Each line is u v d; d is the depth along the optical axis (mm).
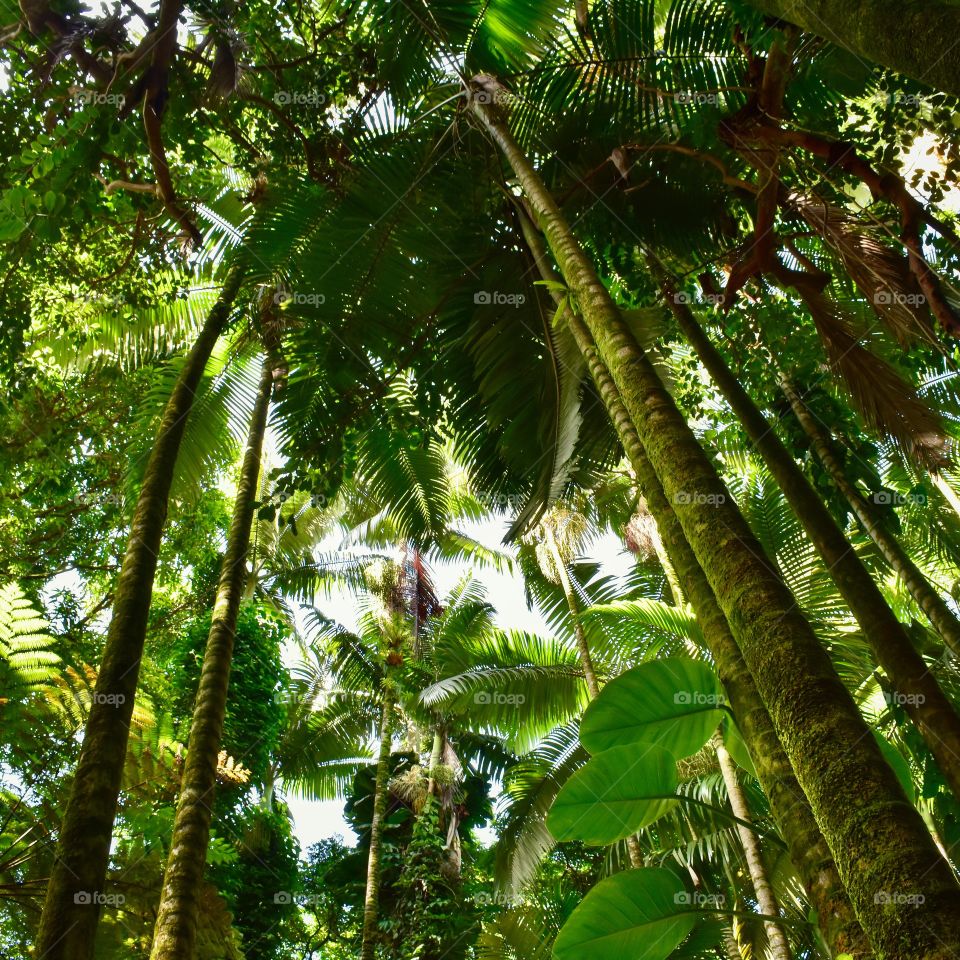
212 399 7965
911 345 3820
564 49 5023
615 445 6203
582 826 2342
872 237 3512
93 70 3676
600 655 9555
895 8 1573
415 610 12891
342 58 5039
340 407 5668
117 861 4906
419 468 7574
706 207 5363
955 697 4941
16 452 6816
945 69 1487
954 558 6535
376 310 5512
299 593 12633
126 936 4656
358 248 5289
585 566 10930
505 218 5625
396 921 10164
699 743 2355
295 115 5125
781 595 1693
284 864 9656
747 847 6484
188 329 8508
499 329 5770
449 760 11797
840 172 3809
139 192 4727
